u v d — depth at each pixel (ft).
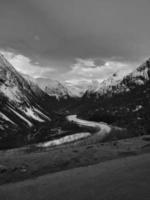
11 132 324.60
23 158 108.99
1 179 72.43
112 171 63.00
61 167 83.71
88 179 56.49
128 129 319.68
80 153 111.14
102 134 293.64
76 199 41.52
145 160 75.66
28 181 64.85
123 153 101.60
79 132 328.49
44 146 208.64
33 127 413.80
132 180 49.11
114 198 38.81
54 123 492.13
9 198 48.55
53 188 51.96
